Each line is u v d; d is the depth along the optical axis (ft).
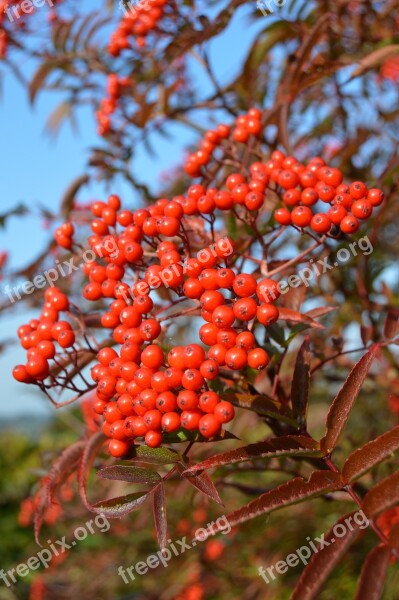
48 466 1.92
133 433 1.23
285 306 1.52
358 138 2.06
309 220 1.38
